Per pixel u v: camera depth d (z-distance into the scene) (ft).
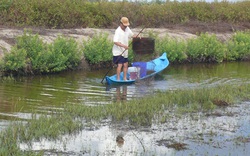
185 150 28.58
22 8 81.61
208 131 32.94
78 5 89.45
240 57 83.35
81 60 63.10
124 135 31.27
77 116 35.63
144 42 55.57
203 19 107.96
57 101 41.65
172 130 32.91
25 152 26.30
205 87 50.70
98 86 50.62
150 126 33.76
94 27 89.45
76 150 27.71
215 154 27.99
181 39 81.41
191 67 70.33
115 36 52.06
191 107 39.83
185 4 108.06
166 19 101.65
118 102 41.01
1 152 25.41
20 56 54.80
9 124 31.91
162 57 66.18
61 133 30.81
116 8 96.12
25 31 59.16
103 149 28.17
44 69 57.26
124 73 53.98
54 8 84.58
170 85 52.70
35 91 46.29
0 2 79.97
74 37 71.20
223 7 112.98
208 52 77.00
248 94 47.11
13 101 40.96
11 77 53.83
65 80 53.93
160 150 28.40
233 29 101.81
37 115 35.60
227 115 37.93
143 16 98.02
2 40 60.75
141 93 47.14
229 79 58.95
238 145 29.91
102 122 34.32
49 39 67.82
